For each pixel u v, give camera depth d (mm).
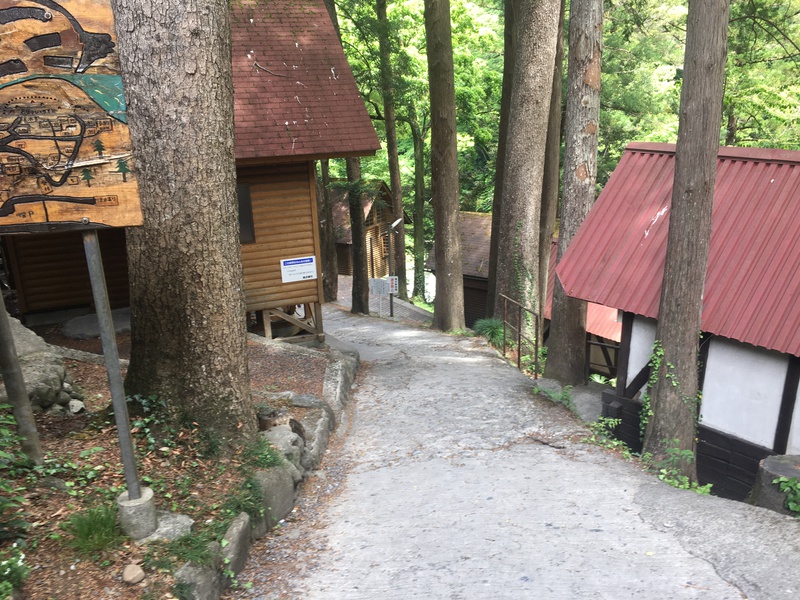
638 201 9961
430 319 24531
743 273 8148
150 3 5031
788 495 5648
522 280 16031
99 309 3938
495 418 9055
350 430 8719
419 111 28453
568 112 11500
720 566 4688
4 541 3861
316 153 11500
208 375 5633
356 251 24094
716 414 8547
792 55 19125
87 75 3773
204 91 5262
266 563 4898
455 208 18422
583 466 7223
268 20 12930
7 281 14859
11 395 4586
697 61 7078
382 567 4820
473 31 25844
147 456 5191
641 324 9352
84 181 3846
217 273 5551
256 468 5598
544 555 4926
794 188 8375
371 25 19141
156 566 3945
